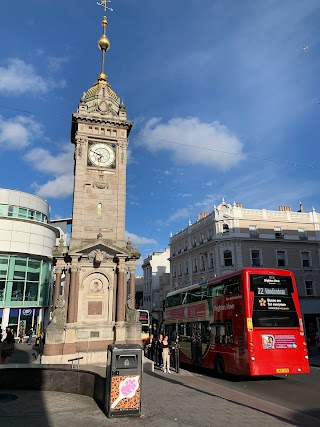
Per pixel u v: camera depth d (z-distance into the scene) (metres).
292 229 47.34
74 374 11.52
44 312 41.59
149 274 71.69
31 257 39.44
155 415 9.17
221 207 47.03
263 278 16.22
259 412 9.87
